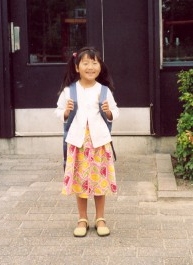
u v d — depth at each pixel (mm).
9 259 2725
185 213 3318
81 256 2738
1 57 4586
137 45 4582
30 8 4621
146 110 4621
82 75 3004
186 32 4570
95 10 4574
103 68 3080
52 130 4715
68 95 3027
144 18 4559
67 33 4633
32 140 4727
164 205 3471
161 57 4570
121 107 4641
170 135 4625
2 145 4719
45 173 4199
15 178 4086
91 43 4598
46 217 3303
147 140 4652
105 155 3045
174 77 4574
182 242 2883
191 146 3844
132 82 4613
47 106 4684
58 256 2746
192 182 3861
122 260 2680
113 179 3045
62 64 4637
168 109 4605
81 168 3012
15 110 4715
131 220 3223
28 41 4637
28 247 2867
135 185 3857
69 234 3039
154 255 2729
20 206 3496
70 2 4602
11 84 4660
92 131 2994
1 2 4535
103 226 3027
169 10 4566
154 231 3049
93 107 3008
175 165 4242
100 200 3070
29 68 4660
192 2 4539
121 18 4570
